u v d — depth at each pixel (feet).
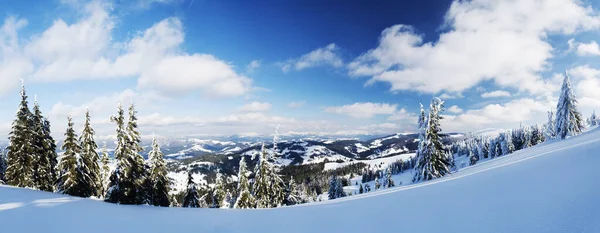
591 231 14.73
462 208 28.37
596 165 31.60
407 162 528.63
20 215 49.90
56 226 43.60
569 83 176.14
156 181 110.93
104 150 126.93
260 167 132.46
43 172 111.24
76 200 75.36
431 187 53.52
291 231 33.32
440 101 126.93
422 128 127.95
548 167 40.52
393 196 50.67
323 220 37.29
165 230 41.78
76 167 103.14
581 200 19.95
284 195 136.15
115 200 88.63
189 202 122.62
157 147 114.11
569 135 172.96
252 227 39.01
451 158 260.42
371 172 536.01
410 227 25.75
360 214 37.50
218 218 51.44
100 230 41.93
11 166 103.91
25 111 107.76
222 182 147.43
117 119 92.07
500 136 337.72
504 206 24.70
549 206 21.03
